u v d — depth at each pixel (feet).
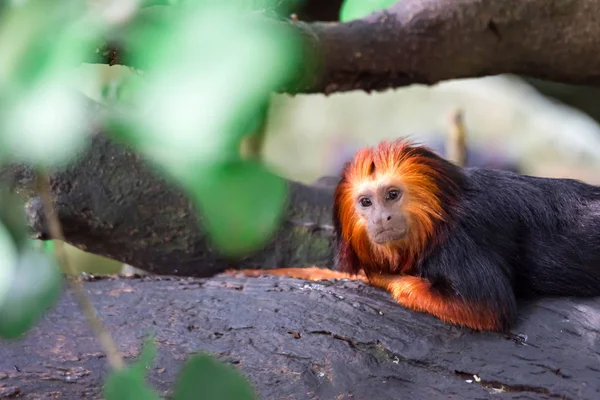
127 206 30.99
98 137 29.07
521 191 26.11
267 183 6.45
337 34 26.53
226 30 5.87
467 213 24.98
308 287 25.49
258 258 35.14
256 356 22.26
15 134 6.00
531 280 25.38
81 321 22.85
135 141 6.12
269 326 23.27
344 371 21.93
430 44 28.53
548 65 31.30
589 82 32.58
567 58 30.89
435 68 29.48
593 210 26.16
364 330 23.06
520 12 29.30
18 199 8.20
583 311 23.62
